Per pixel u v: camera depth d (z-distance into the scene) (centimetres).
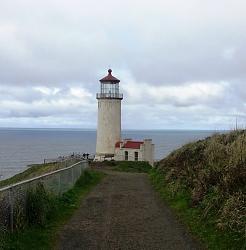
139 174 3231
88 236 1140
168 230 1198
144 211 1484
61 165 2930
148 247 1038
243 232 974
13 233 1004
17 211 1058
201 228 1158
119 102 6047
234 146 1545
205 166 1647
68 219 1340
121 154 5750
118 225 1267
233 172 1277
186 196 1566
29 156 11562
